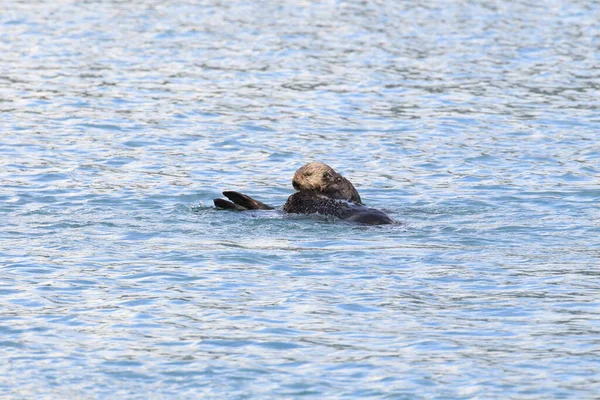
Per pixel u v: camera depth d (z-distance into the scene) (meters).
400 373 14.32
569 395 13.62
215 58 45.19
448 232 21.19
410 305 16.97
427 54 46.78
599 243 20.48
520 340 15.48
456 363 14.66
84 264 19.00
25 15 55.62
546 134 32.66
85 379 14.23
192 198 25.05
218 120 34.31
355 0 62.84
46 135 31.80
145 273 18.48
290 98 37.88
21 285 17.86
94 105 36.12
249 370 14.45
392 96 38.44
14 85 39.06
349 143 31.52
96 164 28.38
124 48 47.16
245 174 27.88
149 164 28.58
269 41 49.31
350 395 13.70
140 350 15.14
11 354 14.98
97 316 16.47
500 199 24.84
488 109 36.34
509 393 13.70
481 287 17.84
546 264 19.11
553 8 60.56
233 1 62.00
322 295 17.42
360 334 15.73
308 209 22.20
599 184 26.42
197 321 16.27
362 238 20.61
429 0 63.06
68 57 44.88
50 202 24.05
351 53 46.81
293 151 30.47
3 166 27.72
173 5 60.31
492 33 52.41
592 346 15.20
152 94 38.12
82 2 60.56
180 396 13.74
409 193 25.69
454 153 30.23
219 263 19.05
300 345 15.32
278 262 19.11
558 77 42.09
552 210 23.45
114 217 22.52
